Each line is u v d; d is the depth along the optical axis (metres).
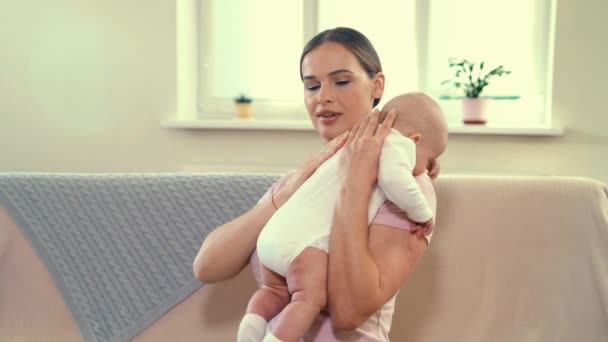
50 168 3.44
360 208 0.99
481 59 3.31
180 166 3.35
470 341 1.45
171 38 3.26
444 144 1.12
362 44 1.22
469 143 3.15
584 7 2.98
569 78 3.03
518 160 3.12
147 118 3.33
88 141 3.39
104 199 1.53
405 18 3.35
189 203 1.53
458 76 3.23
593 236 1.45
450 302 1.47
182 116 3.36
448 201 1.50
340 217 0.99
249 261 1.22
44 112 3.41
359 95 1.20
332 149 1.15
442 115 1.13
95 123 3.38
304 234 1.03
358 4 3.37
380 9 3.36
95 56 3.33
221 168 3.32
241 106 3.35
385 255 1.00
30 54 3.38
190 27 3.41
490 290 1.47
